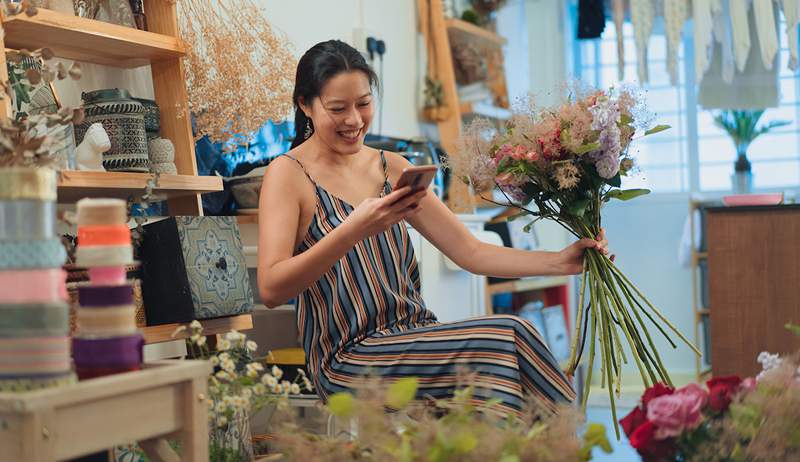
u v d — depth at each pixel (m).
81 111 1.76
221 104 2.73
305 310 2.22
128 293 1.46
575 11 6.05
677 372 6.04
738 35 5.16
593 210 2.19
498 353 1.95
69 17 2.28
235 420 2.25
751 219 3.35
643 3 5.33
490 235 3.93
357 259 2.19
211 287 2.38
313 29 3.79
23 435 1.26
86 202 1.44
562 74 5.90
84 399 1.32
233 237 2.49
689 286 6.06
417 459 1.25
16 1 2.23
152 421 1.45
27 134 1.72
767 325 3.33
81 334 1.45
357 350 2.11
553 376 1.98
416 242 3.45
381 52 4.21
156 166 2.56
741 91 5.54
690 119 6.05
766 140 5.88
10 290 1.31
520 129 2.16
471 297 3.88
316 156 2.29
